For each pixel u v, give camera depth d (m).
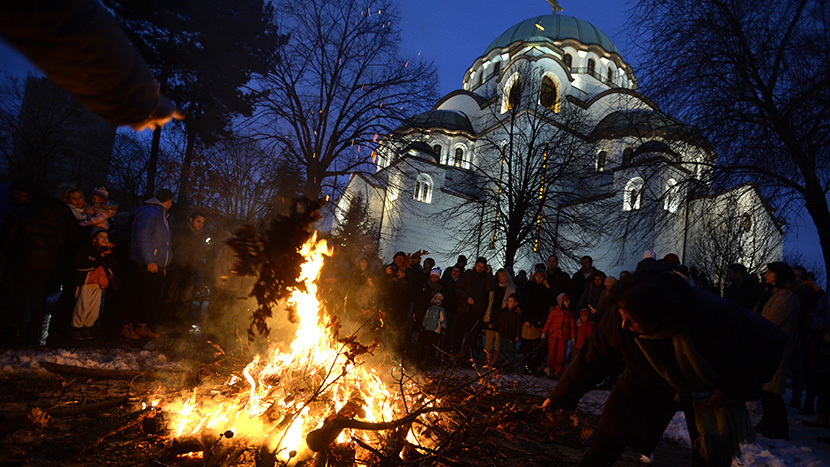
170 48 13.38
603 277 8.30
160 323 8.02
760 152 9.07
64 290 6.75
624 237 14.05
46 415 3.17
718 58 9.44
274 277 2.34
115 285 6.80
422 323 8.25
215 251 7.92
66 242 6.57
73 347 5.90
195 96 15.02
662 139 10.75
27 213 5.80
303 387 3.89
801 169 8.89
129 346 6.28
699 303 2.20
